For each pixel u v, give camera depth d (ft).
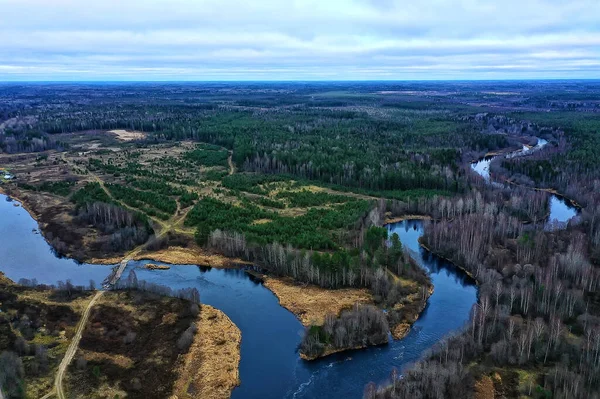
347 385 290.76
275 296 403.75
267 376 300.20
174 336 337.31
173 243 504.43
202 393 284.82
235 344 332.19
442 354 300.40
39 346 311.88
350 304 381.60
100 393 278.67
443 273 449.06
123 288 404.16
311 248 463.83
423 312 374.84
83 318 356.18
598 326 319.27
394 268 428.56
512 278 399.03
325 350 321.52
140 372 298.76
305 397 281.13
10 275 449.06
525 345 304.30
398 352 321.73
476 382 281.54
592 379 273.95
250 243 468.75
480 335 315.17
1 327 338.13
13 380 279.28
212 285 425.28
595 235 478.18
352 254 424.05
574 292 359.25
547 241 471.21
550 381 277.85
